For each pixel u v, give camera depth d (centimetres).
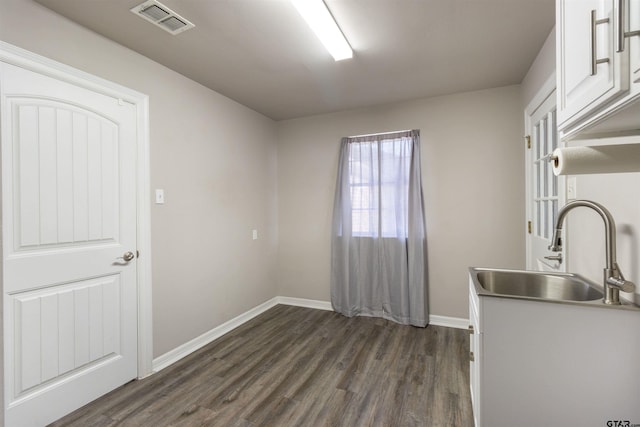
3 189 158
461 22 192
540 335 116
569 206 123
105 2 169
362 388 207
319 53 229
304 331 307
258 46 218
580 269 161
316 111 364
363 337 291
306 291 389
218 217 300
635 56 65
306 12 177
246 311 340
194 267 271
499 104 295
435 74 267
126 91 215
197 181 276
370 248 346
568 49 100
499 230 297
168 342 246
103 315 202
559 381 114
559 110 108
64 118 182
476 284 146
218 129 302
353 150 354
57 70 177
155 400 196
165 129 245
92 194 196
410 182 321
